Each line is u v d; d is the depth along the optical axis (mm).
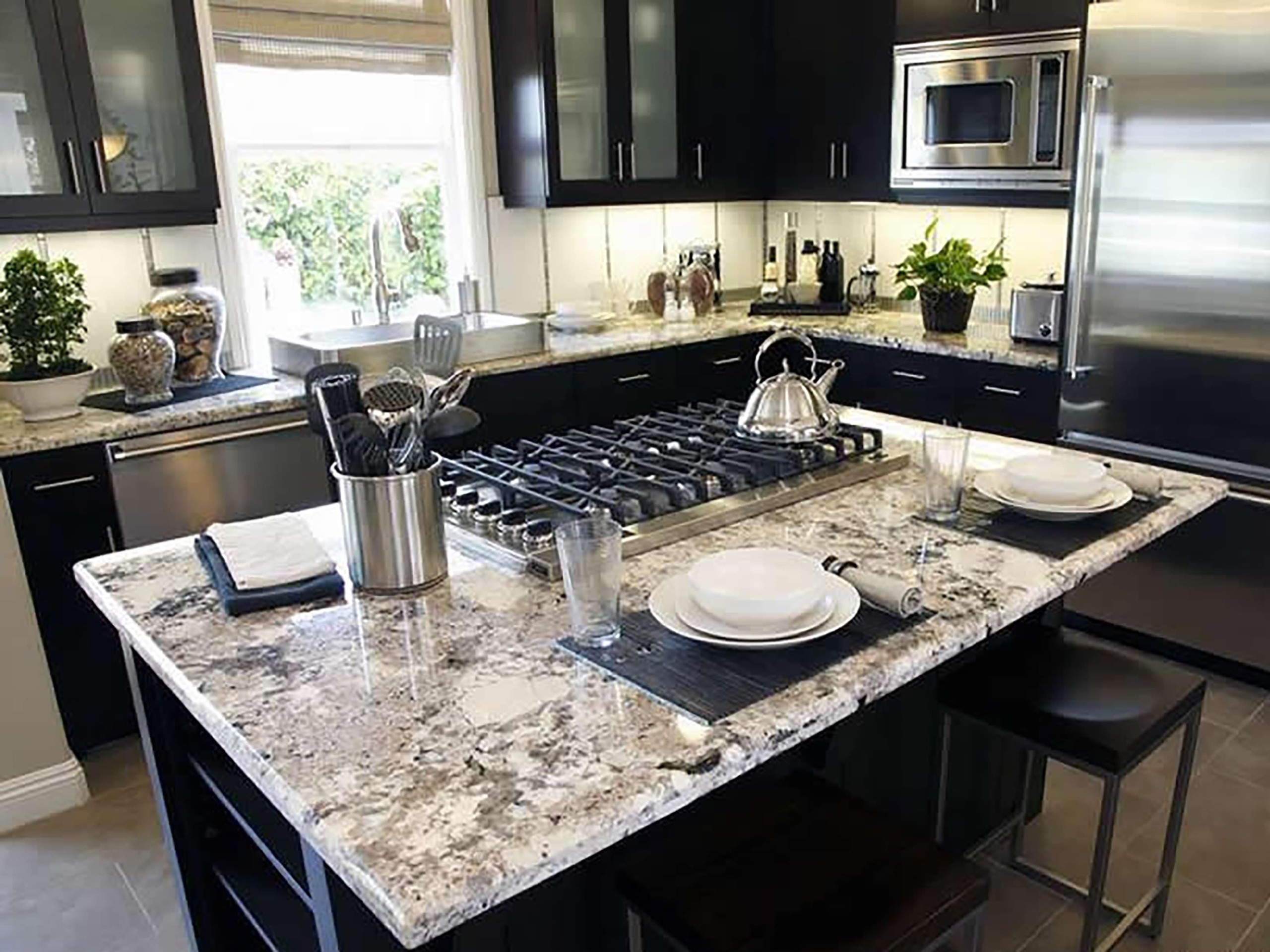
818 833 1416
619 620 1377
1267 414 2699
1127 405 2982
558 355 3572
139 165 3002
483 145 3961
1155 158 2770
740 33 4238
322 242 3734
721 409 2385
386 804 999
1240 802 2434
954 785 2105
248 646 1372
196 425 2834
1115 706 1742
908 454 2125
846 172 4133
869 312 4434
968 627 1345
